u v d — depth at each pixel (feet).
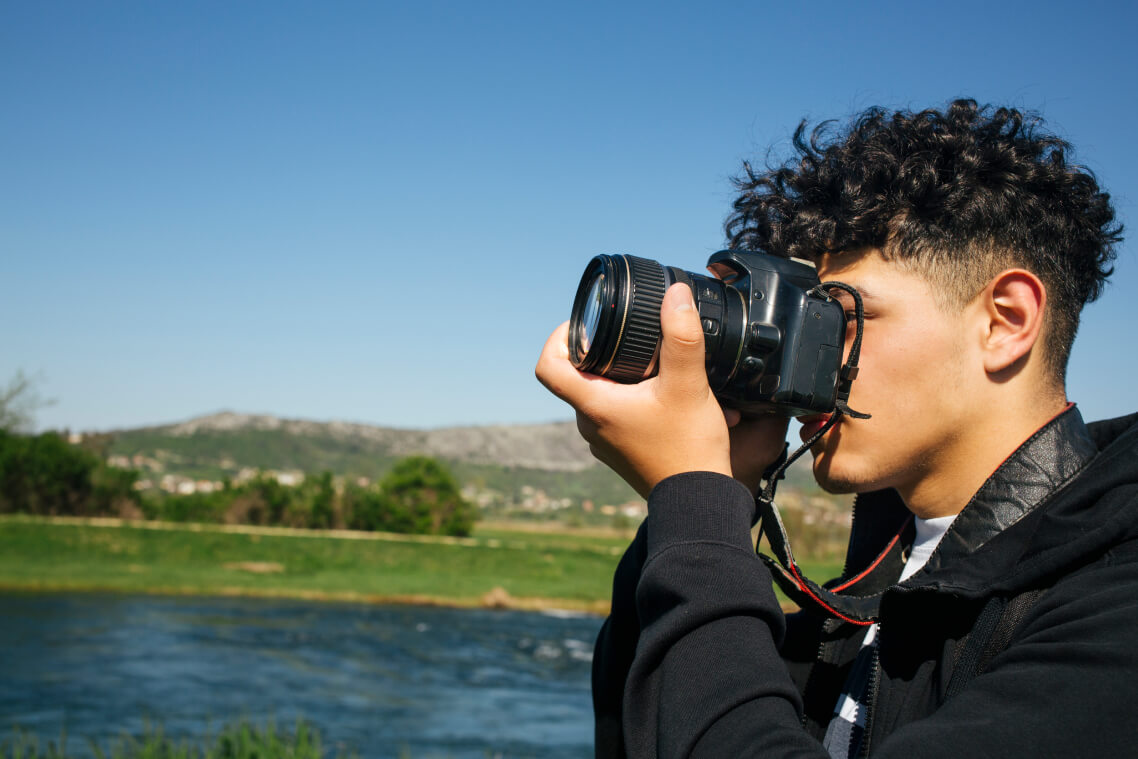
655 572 3.28
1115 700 2.46
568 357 3.90
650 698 3.18
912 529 4.62
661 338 3.68
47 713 41.45
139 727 39.32
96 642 63.98
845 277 3.86
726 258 4.01
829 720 4.30
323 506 205.77
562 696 53.47
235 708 44.86
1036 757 2.45
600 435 3.73
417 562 139.64
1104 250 3.85
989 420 3.62
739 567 3.20
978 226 3.53
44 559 116.16
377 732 41.45
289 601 101.86
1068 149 3.89
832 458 3.86
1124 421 3.94
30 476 167.73
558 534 336.70
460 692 53.26
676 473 3.58
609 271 3.74
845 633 4.38
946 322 3.60
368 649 68.64
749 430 4.23
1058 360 3.68
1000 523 3.42
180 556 128.67
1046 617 2.86
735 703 2.83
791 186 4.20
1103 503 3.06
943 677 3.33
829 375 3.77
